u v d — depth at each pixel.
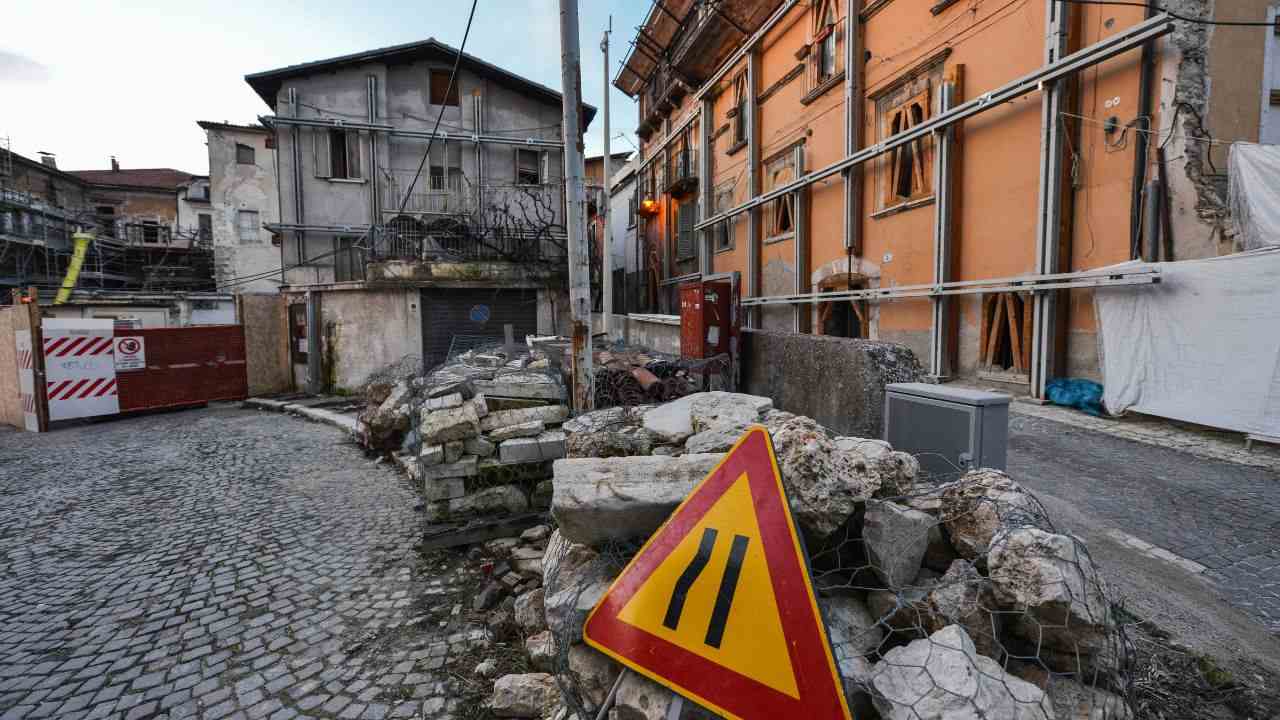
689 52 17.28
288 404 13.05
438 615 3.49
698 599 1.64
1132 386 6.17
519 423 4.78
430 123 19.09
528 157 20.30
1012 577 1.62
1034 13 7.37
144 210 36.78
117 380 11.62
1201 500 4.01
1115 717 1.49
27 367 10.52
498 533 4.43
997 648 1.64
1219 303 5.38
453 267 15.29
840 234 11.55
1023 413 6.70
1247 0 6.04
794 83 13.09
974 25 8.31
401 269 14.87
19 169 31.02
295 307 15.26
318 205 18.25
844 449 2.39
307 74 18.05
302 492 6.33
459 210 18.66
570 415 5.02
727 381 5.96
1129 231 6.44
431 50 18.66
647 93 23.19
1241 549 3.31
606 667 1.83
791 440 2.19
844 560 2.14
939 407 2.78
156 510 5.75
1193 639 2.50
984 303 8.33
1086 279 6.71
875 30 10.45
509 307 16.14
